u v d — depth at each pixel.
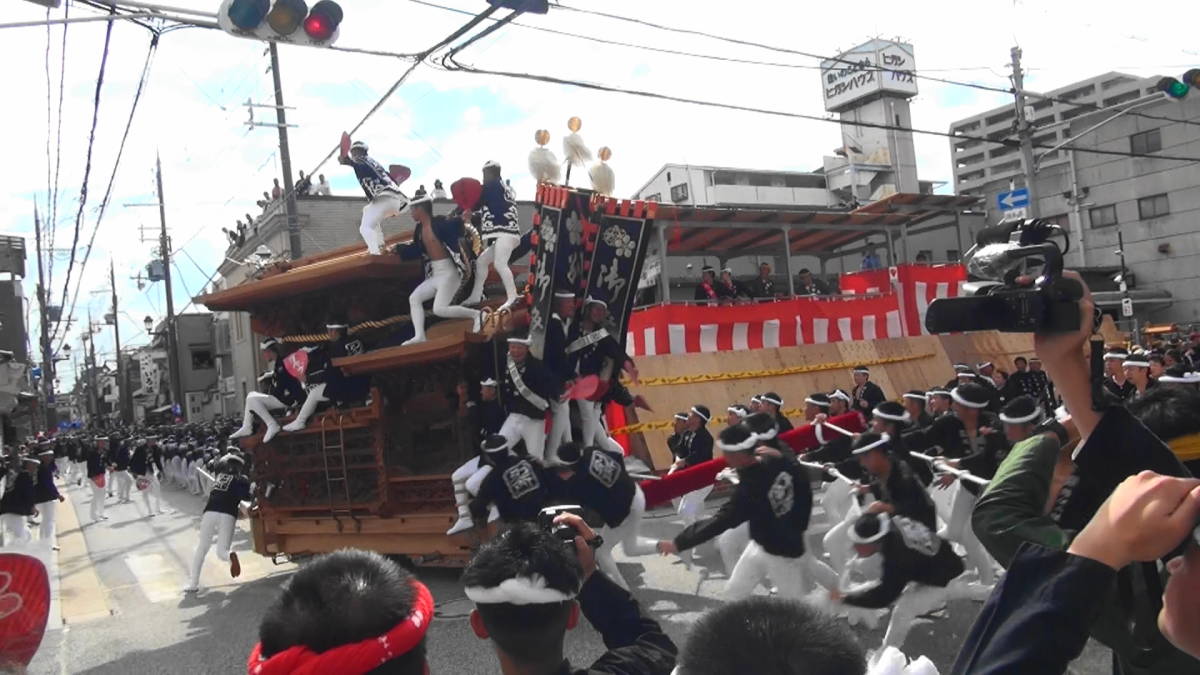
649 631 2.46
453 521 8.84
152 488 23.42
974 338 19.88
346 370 9.97
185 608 9.64
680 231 18.20
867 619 6.27
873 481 5.81
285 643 1.62
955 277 19.72
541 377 8.50
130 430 38.97
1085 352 1.94
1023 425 5.64
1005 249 1.83
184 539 15.27
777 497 5.83
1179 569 1.71
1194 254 33.44
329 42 7.81
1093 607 1.36
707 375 15.05
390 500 9.45
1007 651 1.37
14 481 13.52
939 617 6.59
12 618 6.24
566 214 8.63
